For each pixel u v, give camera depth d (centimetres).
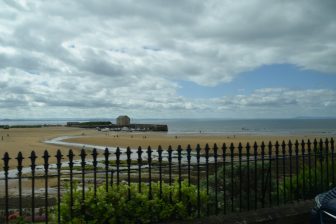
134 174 2641
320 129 19250
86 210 606
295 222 748
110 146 6688
